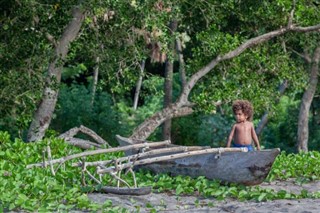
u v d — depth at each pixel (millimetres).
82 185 16109
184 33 31906
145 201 15125
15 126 30547
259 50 31922
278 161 21516
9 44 28781
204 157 17203
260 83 32406
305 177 19938
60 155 20672
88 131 29891
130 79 29031
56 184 15539
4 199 14008
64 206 13844
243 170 16656
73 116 41625
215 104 31234
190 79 31297
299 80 33156
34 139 29594
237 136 17797
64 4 28125
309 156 23969
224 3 29797
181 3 29750
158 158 16500
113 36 29453
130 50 29078
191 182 16719
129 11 27203
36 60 28984
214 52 30516
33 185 15164
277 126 46344
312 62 38938
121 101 47812
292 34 32531
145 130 32094
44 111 29750
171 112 31922
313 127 45656
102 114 42125
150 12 27234
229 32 33188
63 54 29203
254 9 30656
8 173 16875
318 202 15023
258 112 31781
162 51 28156
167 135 38062
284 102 48156
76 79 52375
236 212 13742
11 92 28625
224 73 31672
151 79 30578
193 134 43812
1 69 28984
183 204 14969
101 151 16750
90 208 13969
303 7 30422
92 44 29672
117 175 16531
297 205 14391
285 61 32250
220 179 17000
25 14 27969
